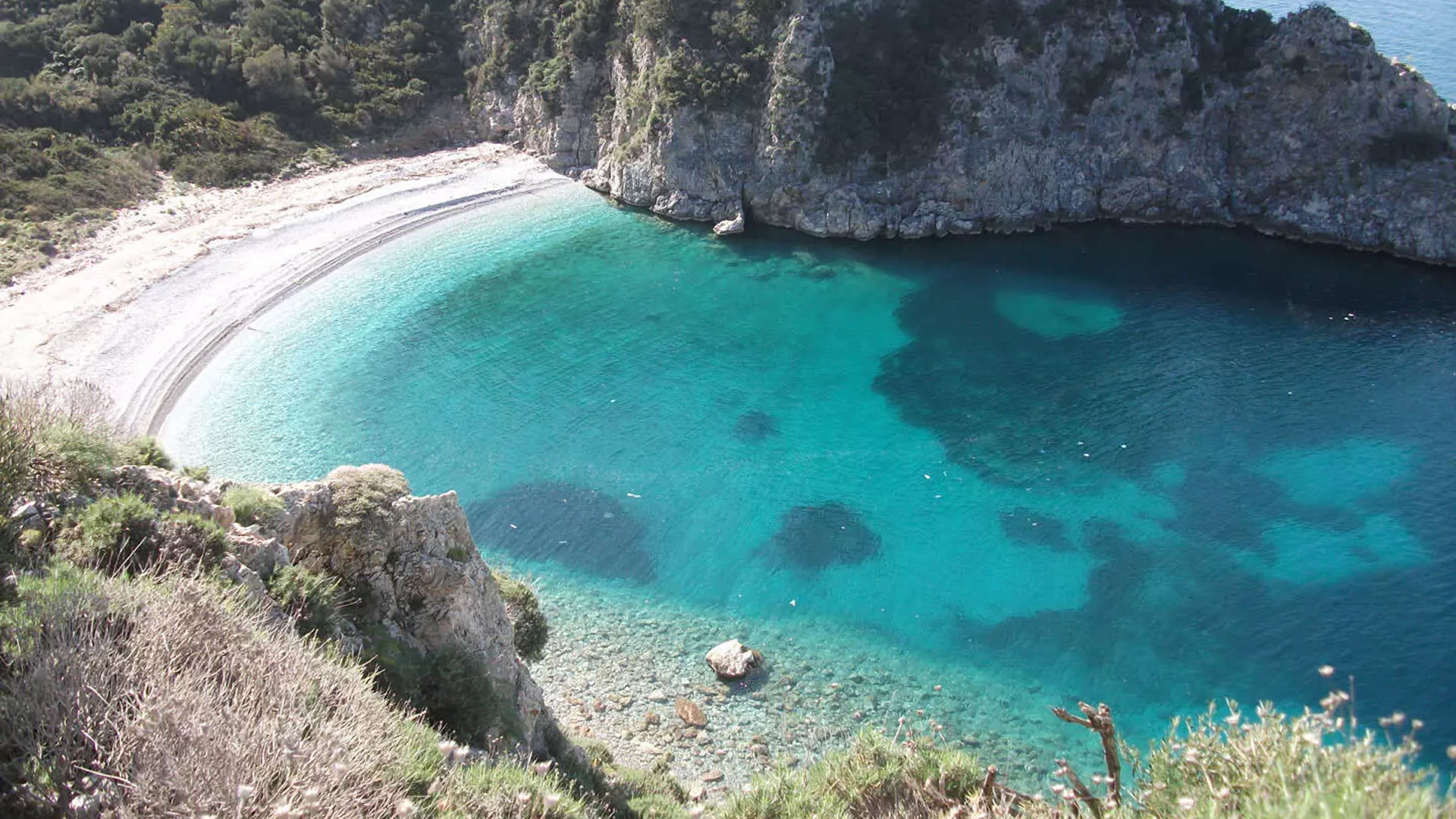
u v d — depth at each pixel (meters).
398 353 63.09
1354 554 46.75
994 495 51.44
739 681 38.84
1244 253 81.69
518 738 22.61
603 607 42.94
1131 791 15.39
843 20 81.69
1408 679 39.75
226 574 18.14
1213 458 54.19
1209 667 40.62
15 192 69.69
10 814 11.23
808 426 57.69
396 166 88.62
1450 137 78.88
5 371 54.72
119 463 20.55
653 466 53.78
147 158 78.50
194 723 12.45
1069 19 84.56
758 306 71.62
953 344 66.75
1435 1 145.75
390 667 20.92
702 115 82.44
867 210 82.62
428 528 23.44
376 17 96.38
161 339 60.06
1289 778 11.92
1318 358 64.25
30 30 84.81
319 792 12.34
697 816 15.34
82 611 14.07
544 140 91.25
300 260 70.88
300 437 54.25
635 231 82.25
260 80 86.00
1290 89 84.56
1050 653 41.31
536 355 64.25
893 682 39.50
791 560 46.69
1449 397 59.56
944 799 18.41
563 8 90.56
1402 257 79.56
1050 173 86.44
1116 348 65.94
